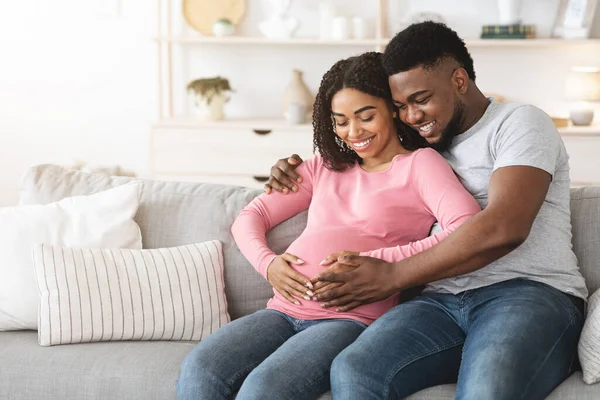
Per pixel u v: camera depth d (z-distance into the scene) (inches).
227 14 181.2
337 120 80.9
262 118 180.5
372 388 65.5
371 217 79.0
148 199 90.7
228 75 184.5
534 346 65.4
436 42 76.1
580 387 67.1
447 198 75.0
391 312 73.5
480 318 70.1
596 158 159.2
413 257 72.2
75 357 75.7
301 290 77.2
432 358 69.4
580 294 73.3
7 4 186.4
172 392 72.1
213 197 90.2
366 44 173.2
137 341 80.8
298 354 69.4
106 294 79.9
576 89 164.1
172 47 184.5
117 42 185.5
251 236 83.6
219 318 83.4
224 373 70.6
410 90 76.5
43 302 79.0
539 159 71.2
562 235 74.0
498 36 166.2
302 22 180.9
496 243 69.3
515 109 75.6
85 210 86.6
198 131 170.9
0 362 75.9
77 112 189.0
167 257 84.0
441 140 78.5
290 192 86.0
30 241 83.6
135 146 188.9
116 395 73.1
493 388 61.8
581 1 164.4
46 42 187.2
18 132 191.2
